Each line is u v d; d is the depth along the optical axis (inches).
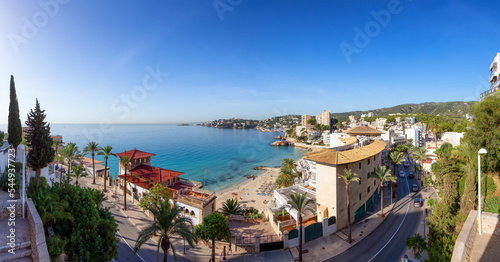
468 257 363.3
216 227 1084.5
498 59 1823.3
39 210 685.3
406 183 2375.7
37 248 500.7
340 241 1269.7
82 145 6250.0
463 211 842.2
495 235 420.5
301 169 3090.6
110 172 4030.5
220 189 3326.8
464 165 1242.0
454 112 7810.0
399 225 1432.1
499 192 968.3
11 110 1272.1
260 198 2588.6
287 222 1446.9
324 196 1448.1
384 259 1090.7
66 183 915.4
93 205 867.4
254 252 1189.1
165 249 908.6
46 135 1063.6
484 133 1039.0
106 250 802.2
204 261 1120.8
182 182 2102.6
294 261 1100.5
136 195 1967.3
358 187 1583.4
